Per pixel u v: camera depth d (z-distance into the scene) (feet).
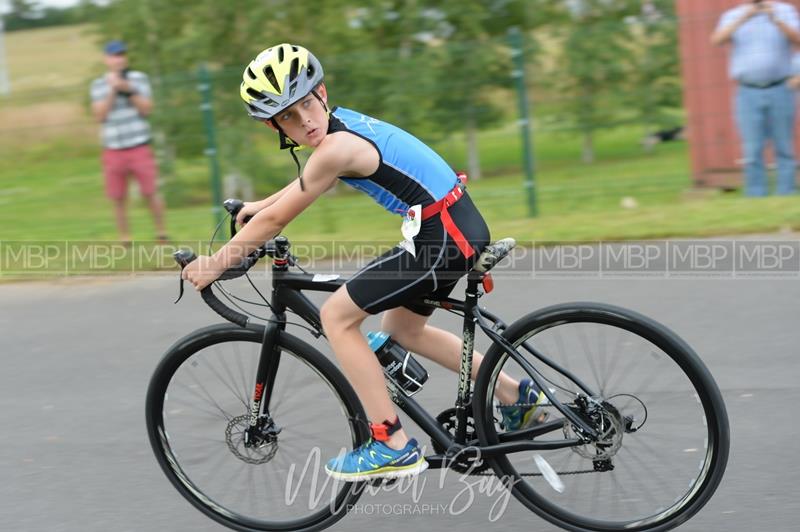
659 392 21.38
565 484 22.18
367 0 74.33
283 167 56.85
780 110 50.14
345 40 75.66
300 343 21.95
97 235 51.83
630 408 21.61
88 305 40.57
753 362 31.14
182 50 74.13
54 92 55.98
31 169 54.39
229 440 22.97
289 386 23.09
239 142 55.31
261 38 74.84
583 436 21.25
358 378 21.11
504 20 78.69
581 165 59.88
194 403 23.27
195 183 56.29
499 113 54.95
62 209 53.72
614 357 21.61
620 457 22.09
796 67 49.78
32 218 53.47
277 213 20.13
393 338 22.72
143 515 23.82
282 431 23.24
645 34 57.16
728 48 53.31
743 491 23.41
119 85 48.80
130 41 76.43
